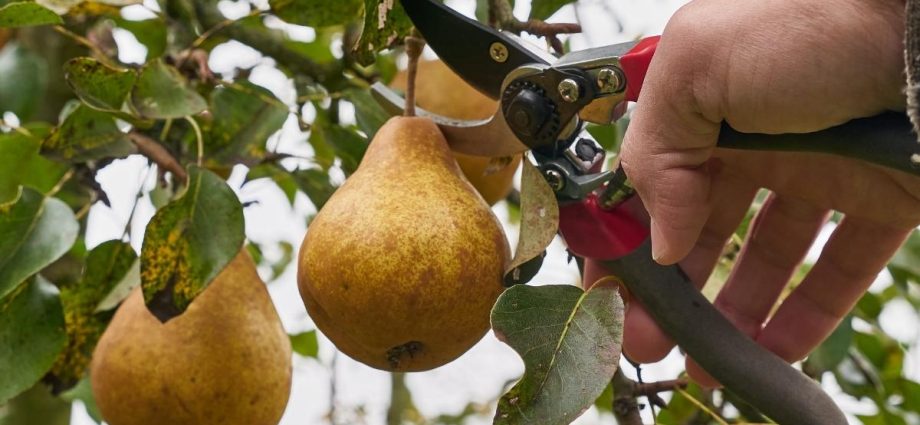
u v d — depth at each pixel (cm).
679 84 56
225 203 70
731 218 70
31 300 74
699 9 56
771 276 71
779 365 64
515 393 58
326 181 83
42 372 73
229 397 71
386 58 95
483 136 67
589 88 62
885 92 55
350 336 64
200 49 84
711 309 65
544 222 63
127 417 71
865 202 67
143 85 74
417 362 65
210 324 71
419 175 64
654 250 60
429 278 62
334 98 86
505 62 65
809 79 54
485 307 63
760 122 56
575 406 58
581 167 64
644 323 68
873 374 91
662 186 58
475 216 64
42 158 83
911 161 55
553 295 60
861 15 54
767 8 55
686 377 80
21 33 99
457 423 133
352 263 62
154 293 68
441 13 65
